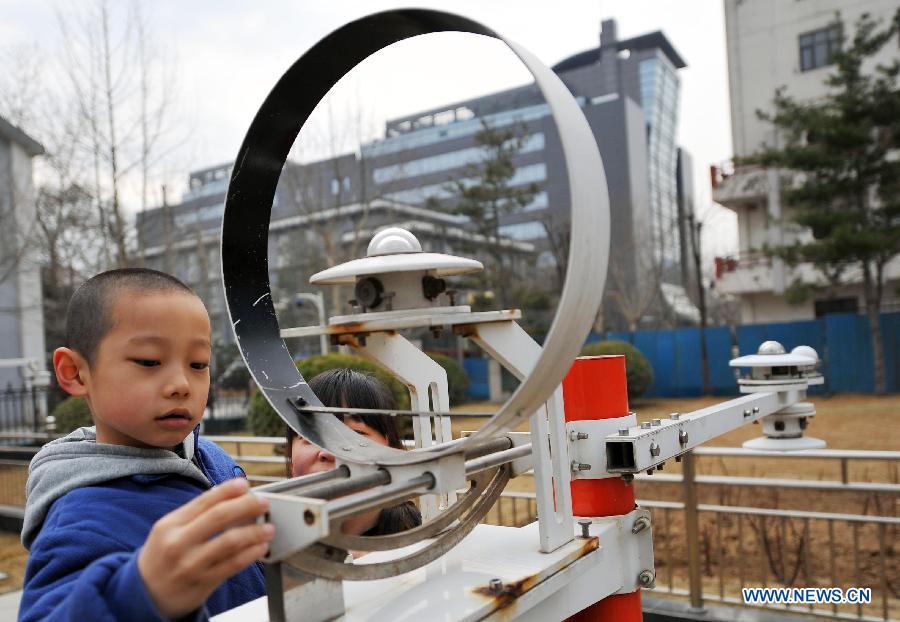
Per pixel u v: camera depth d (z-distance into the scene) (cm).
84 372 87
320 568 65
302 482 71
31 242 1167
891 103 1331
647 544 112
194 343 86
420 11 72
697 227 1780
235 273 86
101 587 57
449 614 67
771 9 2012
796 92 1977
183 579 52
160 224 1584
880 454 287
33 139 1226
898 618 342
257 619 69
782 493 586
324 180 1875
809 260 1405
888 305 1823
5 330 1415
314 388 153
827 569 436
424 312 73
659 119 5925
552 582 79
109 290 85
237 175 86
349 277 79
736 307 3456
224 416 1466
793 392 199
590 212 67
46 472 96
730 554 473
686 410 1437
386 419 156
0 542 591
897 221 1409
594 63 6016
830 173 1409
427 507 111
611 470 108
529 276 2406
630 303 2503
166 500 94
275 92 83
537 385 64
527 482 560
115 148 1072
